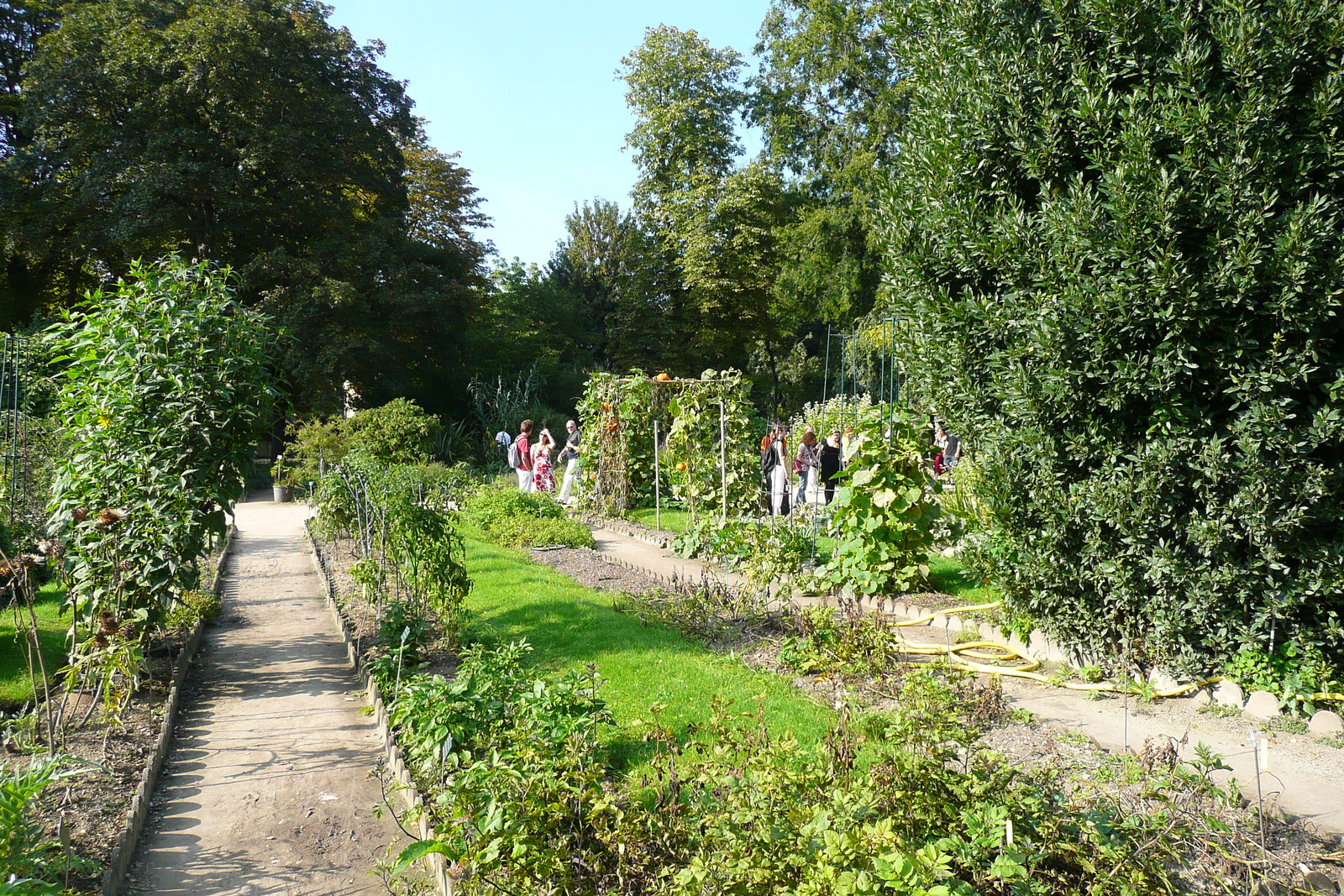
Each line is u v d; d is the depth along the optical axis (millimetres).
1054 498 6246
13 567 5043
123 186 24984
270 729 5746
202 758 5250
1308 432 5328
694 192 34875
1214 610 5805
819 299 36156
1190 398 5773
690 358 40312
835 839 2828
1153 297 5504
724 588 8625
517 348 40250
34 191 25906
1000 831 3174
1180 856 3713
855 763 4199
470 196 39781
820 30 32781
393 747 5078
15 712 5633
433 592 7516
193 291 6871
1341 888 3549
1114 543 6137
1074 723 5578
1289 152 5254
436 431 22109
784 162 35969
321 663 7316
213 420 6473
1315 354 5207
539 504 15398
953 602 8383
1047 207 6031
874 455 8430
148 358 6406
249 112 26266
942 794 3402
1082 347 5848
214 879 3885
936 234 6836
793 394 49438
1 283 28609
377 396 31469
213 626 8609
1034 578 6484
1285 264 5109
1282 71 5207
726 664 6703
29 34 28625
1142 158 5488
